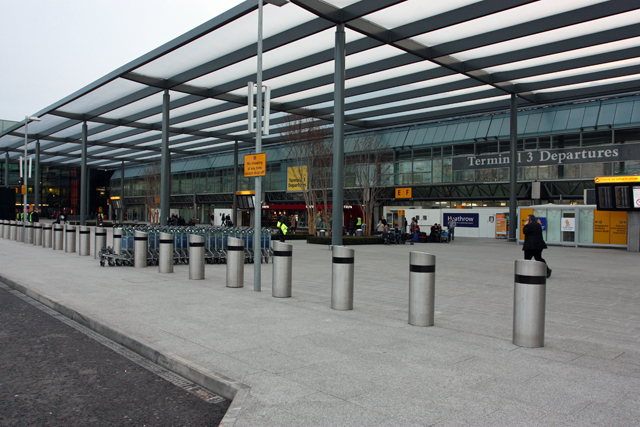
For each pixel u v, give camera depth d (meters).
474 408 3.53
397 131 39.06
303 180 32.78
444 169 36.28
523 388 3.97
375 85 24.59
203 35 18.80
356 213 36.94
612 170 29.41
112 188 75.06
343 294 7.37
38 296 8.66
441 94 27.77
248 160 9.59
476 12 16.44
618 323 6.79
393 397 3.74
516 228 28.73
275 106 28.83
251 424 3.23
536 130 31.78
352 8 16.72
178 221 42.62
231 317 6.73
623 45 19.06
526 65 21.84
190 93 25.56
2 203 34.03
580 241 25.38
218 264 14.23
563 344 5.51
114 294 8.66
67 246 18.06
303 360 4.72
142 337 5.59
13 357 5.18
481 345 5.37
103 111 30.33
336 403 3.61
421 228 36.62
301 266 14.42
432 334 5.87
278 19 17.52
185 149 50.16
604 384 4.10
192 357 4.81
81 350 5.46
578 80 23.53
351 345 5.30
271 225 48.84
